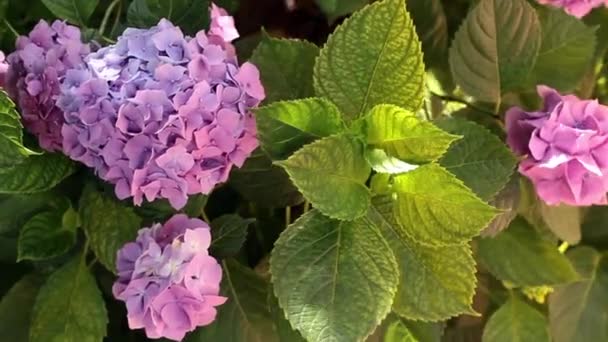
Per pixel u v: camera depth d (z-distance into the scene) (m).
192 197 0.65
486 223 0.58
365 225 0.61
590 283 0.79
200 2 0.68
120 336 0.73
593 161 0.65
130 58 0.59
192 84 0.57
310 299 0.60
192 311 0.59
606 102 0.86
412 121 0.58
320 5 0.75
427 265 0.64
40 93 0.62
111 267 0.64
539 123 0.67
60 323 0.65
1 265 0.72
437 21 0.79
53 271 0.69
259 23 0.86
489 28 0.73
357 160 0.61
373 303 0.60
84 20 0.73
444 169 0.58
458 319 0.81
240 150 0.61
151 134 0.57
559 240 0.82
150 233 0.60
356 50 0.62
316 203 0.59
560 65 0.77
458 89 0.77
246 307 0.68
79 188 0.68
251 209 0.73
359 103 0.64
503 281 0.76
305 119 0.60
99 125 0.58
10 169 0.60
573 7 0.76
